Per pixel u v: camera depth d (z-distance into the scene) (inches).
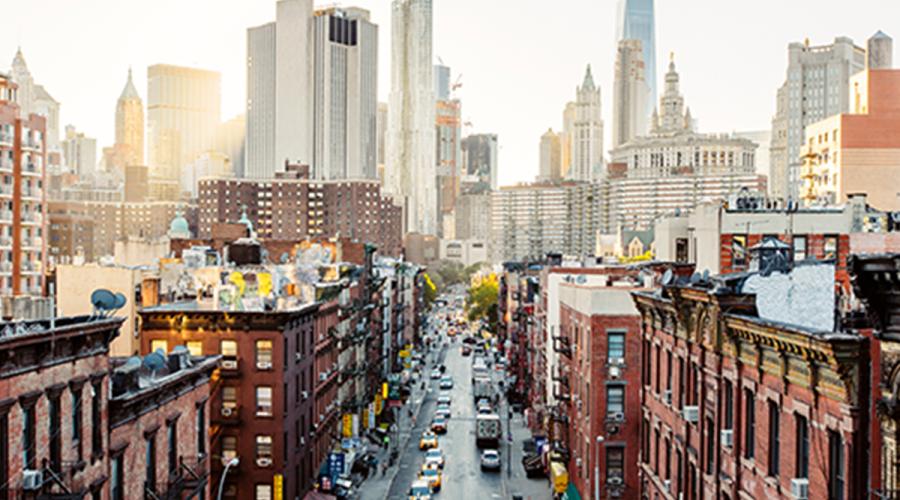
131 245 4288.9
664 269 2159.2
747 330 1167.6
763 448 1136.8
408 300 7062.0
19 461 996.6
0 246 4527.6
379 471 3403.1
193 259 2886.3
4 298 1472.7
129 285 2450.8
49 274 4638.3
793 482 1009.5
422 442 3843.5
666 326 1678.2
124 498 1270.9
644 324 1881.2
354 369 3673.7
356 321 3907.5
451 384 5644.7
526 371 4648.1
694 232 2480.3
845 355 898.1
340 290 3405.5
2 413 959.0
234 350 2237.9
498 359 6658.5
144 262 4274.1
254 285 2689.5
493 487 3105.3
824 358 936.3
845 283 2038.6
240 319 2229.3
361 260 4384.8
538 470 3292.3
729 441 1257.4
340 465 2947.8
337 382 3314.5
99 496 1184.8
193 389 1567.4
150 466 1385.3
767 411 1124.5
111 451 1227.2
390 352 5511.8
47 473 1045.2
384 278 4995.1
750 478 1184.8
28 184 4776.1
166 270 2714.1
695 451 1440.7
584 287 2453.2
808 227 2255.2
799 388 1023.0
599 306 2277.3
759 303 1314.0
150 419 1370.6
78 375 1132.5
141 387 1357.0
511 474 3326.8
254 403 2229.3
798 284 1318.9
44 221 4889.3
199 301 2561.5
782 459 1071.6
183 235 4643.2
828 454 943.7
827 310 1315.2
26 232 4761.3
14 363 990.4
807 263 1350.9
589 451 2335.1
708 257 2304.4
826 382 952.3
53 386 1069.1
